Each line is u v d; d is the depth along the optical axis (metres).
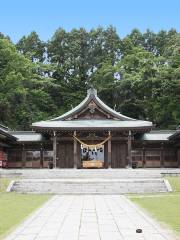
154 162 54.31
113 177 38.66
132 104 81.44
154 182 32.59
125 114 83.44
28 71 80.25
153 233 13.95
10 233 13.97
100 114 53.28
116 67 84.25
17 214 19.02
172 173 38.16
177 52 71.81
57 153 53.09
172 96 69.50
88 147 51.50
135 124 49.84
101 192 31.16
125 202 24.38
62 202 24.55
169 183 32.62
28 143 53.53
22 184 32.19
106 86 83.88
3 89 72.75
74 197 28.11
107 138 50.66
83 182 32.09
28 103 80.00
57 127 48.44
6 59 74.94
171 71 69.50
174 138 50.03
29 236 13.35
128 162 49.97
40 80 83.50
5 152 53.56
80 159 52.72
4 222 16.58
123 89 80.94
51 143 53.56
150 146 54.59
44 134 53.75
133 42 96.81
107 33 97.38
